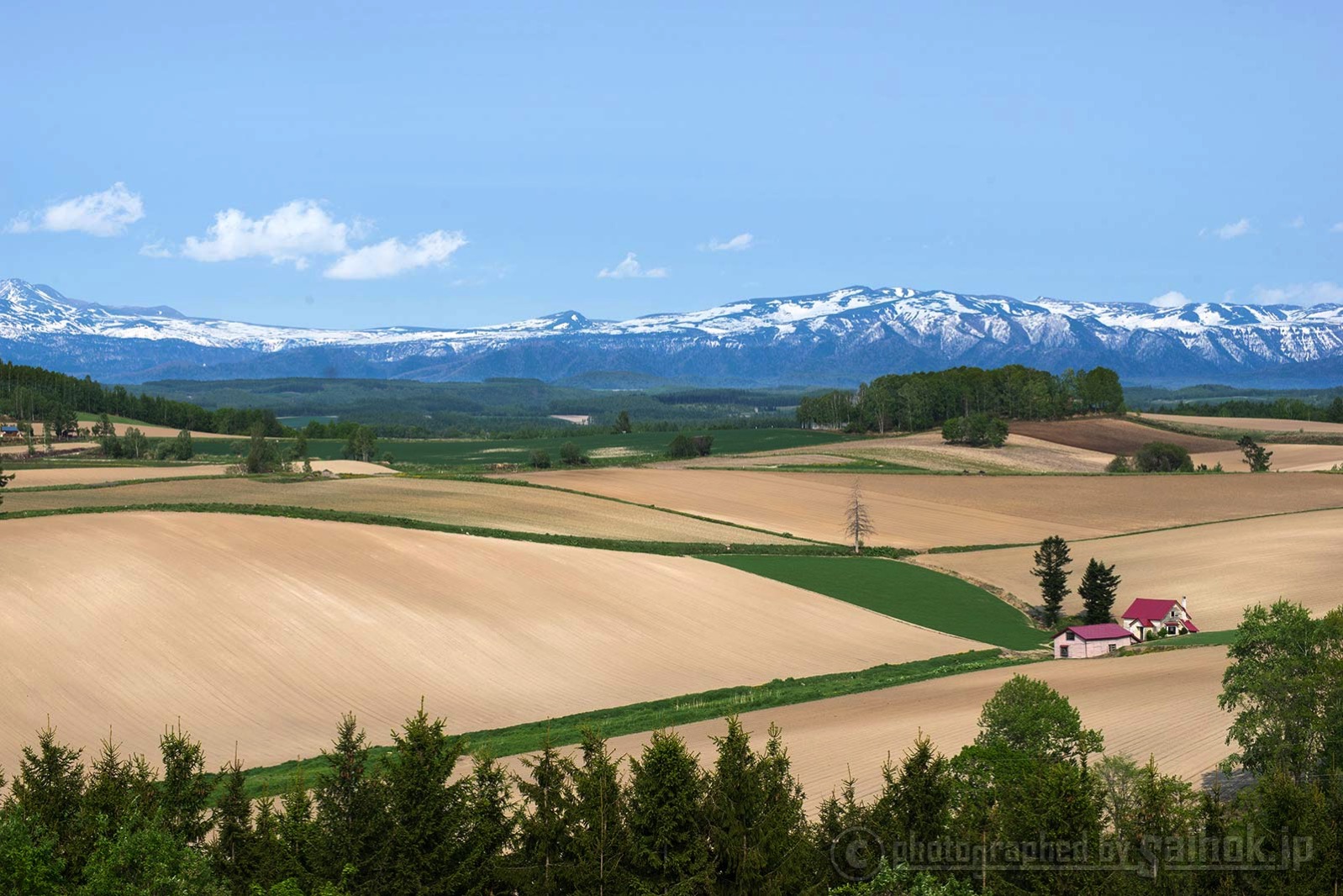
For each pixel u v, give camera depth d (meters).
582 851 31.80
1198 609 88.69
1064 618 88.00
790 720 55.41
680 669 69.25
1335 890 31.50
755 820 32.75
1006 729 39.53
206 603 70.69
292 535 86.94
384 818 31.91
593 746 34.44
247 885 32.00
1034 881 30.83
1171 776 39.34
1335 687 38.59
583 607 78.62
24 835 31.09
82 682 59.31
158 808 32.72
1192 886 31.41
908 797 33.16
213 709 57.69
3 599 68.38
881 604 88.56
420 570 81.62
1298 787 34.31
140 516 90.62
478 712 59.75
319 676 62.94
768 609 83.88
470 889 31.59
